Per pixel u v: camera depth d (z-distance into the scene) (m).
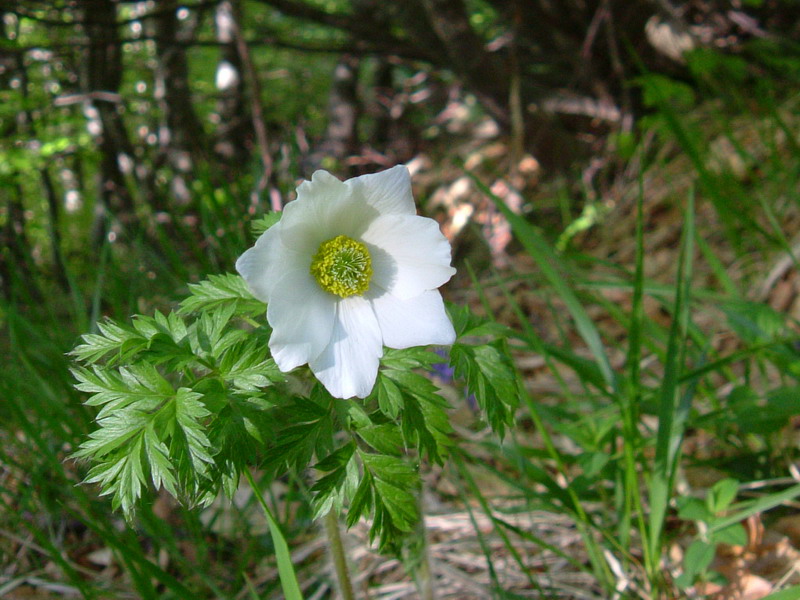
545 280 0.48
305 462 0.18
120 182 0.91
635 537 0.31
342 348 0.18
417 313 0.19
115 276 0.40
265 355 0.18
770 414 0.30
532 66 0.99
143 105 1.08
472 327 0.20
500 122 0.96
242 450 0.17
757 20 0.89
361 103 1.33
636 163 0.84
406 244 0.19
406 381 0.19
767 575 0.28
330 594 0.30
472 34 0.86
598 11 0.84
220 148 1.07
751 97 0.80
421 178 1.22
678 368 0.35
